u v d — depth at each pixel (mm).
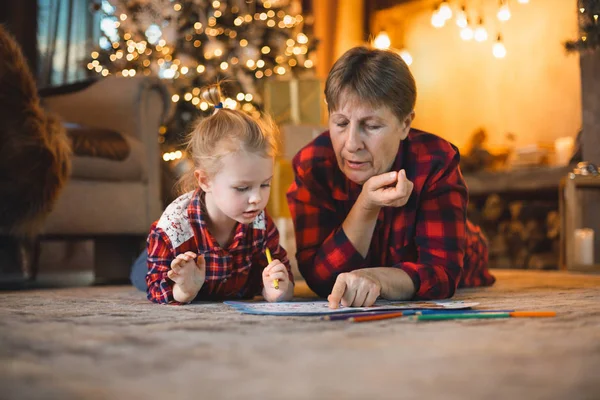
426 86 5066
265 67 4332
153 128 3068
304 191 1544
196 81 4180
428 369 685
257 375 656
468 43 4754
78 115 3084
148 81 3055
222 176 1341
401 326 1010
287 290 1427
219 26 4277
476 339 880
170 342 859
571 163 3555
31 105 2156
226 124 1358
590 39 2836
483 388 601
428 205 1494
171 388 603
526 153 3918
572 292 1767
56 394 587
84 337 910
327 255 1448
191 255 1377
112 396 576
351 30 5609
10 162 2111
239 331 958
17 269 3418
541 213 3732
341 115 1330
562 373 667
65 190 2459
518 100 4438
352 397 567
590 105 3332
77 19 4984
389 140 1334
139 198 2781
